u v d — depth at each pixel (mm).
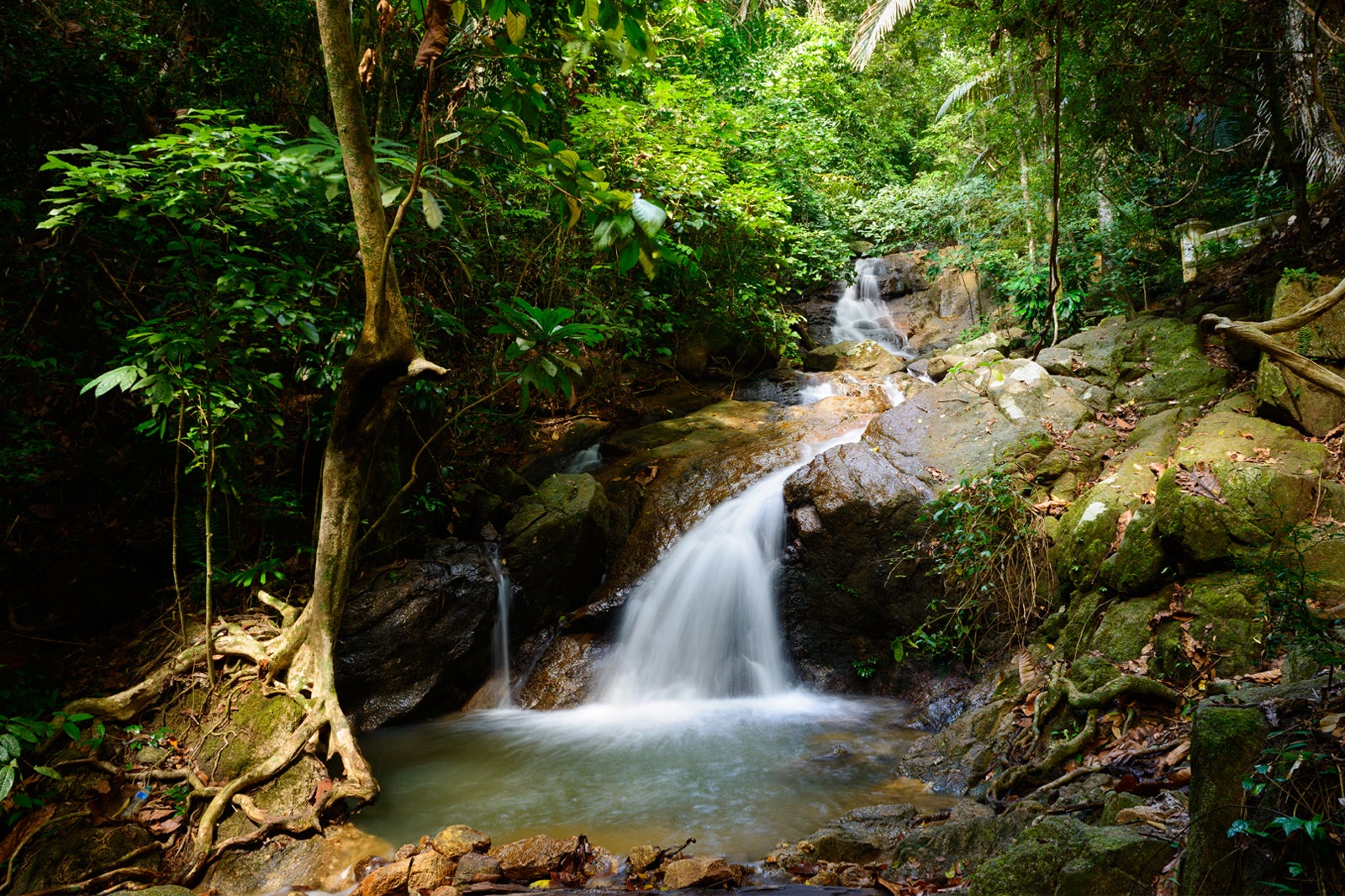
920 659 5406
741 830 3664
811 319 13328
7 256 5211
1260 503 4102
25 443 5219
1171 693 3656
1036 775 3633
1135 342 6395
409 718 5430
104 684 4672
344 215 5207
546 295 7848
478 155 6035
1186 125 7227
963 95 11547
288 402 6410
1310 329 5008
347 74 3307
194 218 4016
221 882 3592
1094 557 4641
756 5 15398
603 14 3322
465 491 6613
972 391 6289
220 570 5148
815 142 13898
